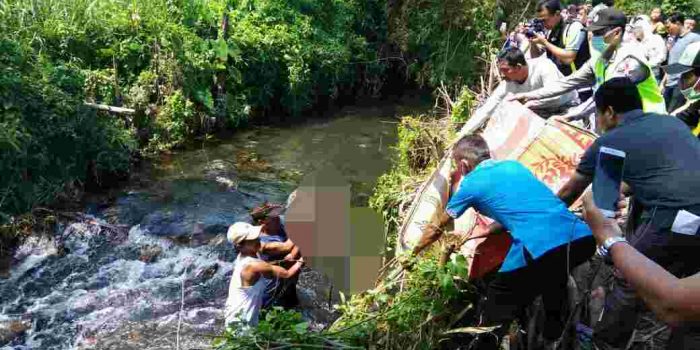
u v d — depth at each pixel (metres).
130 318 5.61
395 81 13.66
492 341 3.58
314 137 10.20
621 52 4.59
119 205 7.48
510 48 5.16
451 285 3.51
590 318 3.67
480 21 12.61
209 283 6.15
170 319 5.59
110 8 9.81
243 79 10.61
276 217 5.04
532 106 5.04
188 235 6.88
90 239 6.77
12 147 7.00
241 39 10.53
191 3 10.60
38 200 7.18
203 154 9.20
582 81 4.91
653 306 1.53
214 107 10.10
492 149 4.55
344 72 12.22
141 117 9.17
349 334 3.47
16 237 6.70
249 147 9.59
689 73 4.28
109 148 8.10
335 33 12.56
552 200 3.29
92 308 5.74
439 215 4.16
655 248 2.98
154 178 8.29
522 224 3.23
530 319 3.80
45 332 5.41
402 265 3.80
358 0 13.38
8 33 8.30
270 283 4.96
